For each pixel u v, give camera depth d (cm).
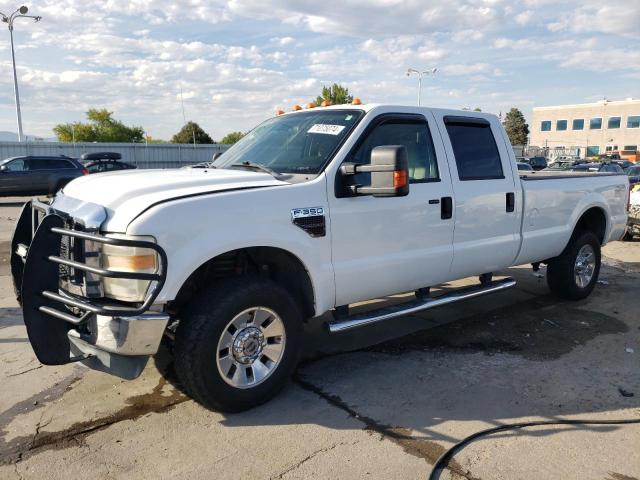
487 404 386
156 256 322
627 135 7569
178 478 297
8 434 343
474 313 609
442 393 404
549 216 586
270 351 380
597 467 308
